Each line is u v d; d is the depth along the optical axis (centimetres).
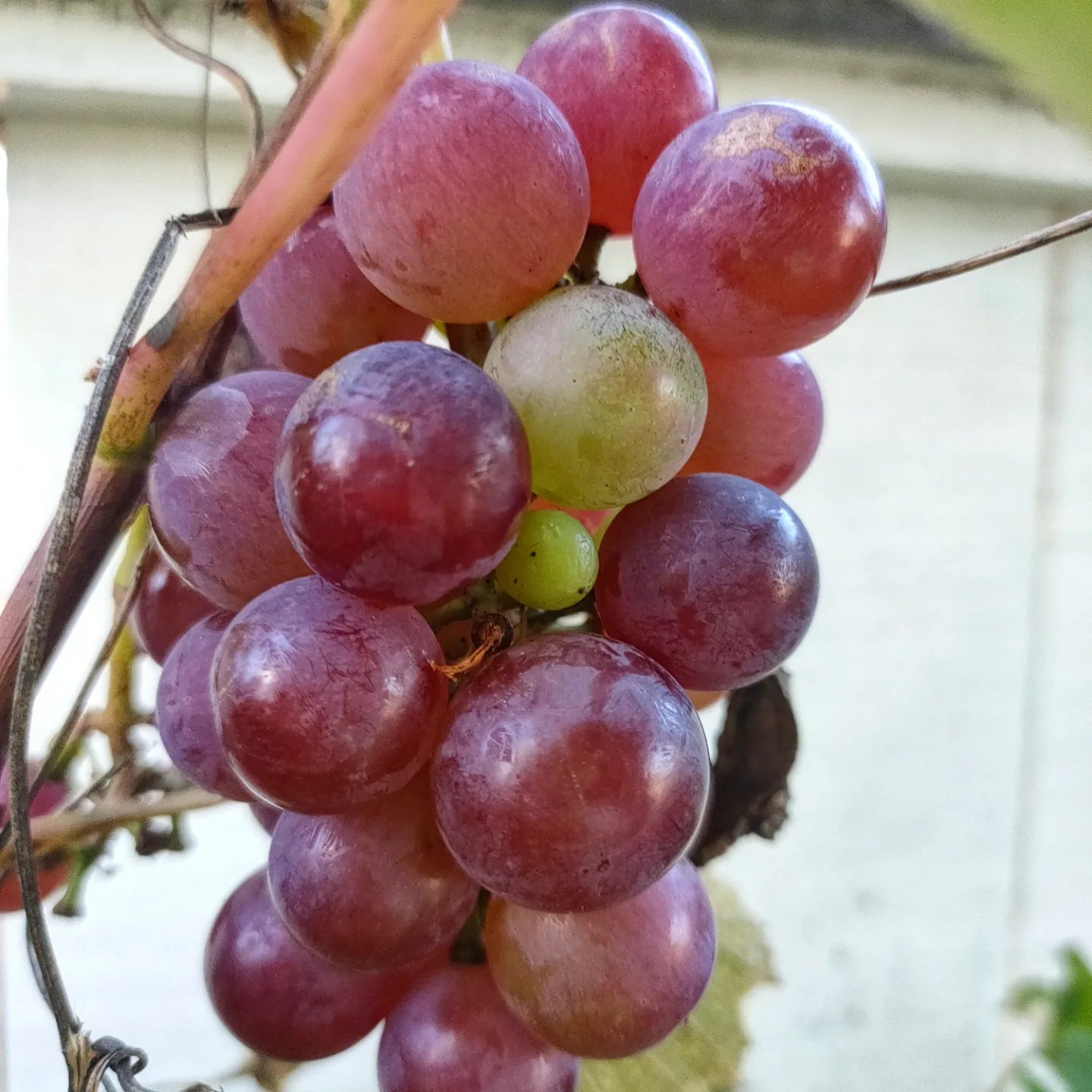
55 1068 19
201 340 8
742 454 10
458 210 7
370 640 8
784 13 19
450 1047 10
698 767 8
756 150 7
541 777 7
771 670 9
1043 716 27
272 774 7
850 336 24
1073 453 26
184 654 10
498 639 8
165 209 19
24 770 8
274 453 8
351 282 9
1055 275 25
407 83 7
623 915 9
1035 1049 24
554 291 8
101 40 17
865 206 8
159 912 19
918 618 25
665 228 8
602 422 8
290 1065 14
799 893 25
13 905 12
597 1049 9
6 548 17
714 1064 15
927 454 25
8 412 17
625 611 9
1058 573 26
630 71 9
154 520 9
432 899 9
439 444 7
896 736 25
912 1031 26
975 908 27
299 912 9
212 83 17
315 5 9
